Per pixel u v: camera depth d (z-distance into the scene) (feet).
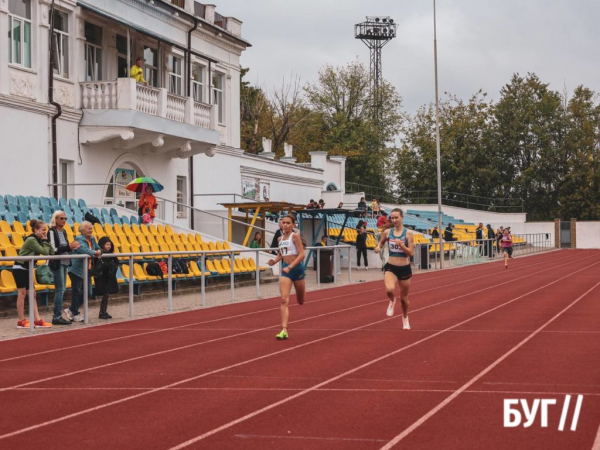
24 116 80.48
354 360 37.42
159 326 51.85
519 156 260.83
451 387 30.66
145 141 95.35
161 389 30.73
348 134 257.14
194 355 39.34
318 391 30.14
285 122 240.94
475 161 256.11
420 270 125.08
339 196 171.94
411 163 261.03
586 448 21.97
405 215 203.00
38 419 25.80
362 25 270.87
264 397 29.12
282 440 22.95
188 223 114.52
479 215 232.12
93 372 34.60
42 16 82.99
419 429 24.14
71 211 80.38
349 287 88.43
